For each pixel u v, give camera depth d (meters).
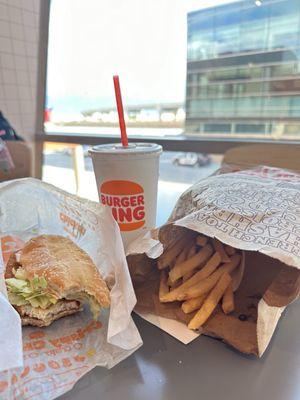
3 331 0.34
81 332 0.50
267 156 0.93
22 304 0.51
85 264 0.56
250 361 0.44
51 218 0.63
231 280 0.55
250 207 0.52
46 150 2.12
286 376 0.41
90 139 1.79
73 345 0.47
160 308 0.54
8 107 2.10
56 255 0.57
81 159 1.87
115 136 1.67
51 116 2.20
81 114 1.94
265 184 0.62
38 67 2.17
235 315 0.51
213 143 1.38
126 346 0.45
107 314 0.54
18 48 2.07
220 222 0.50
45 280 0.52
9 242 0.64
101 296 0.50
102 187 0.69
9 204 0.62
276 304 0.43
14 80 2.10
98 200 0.73
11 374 0.39
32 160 1.78
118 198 0.68
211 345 0.47
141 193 0.68
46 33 2.08
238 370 0.42
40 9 2.04
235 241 0.47
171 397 0.39
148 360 0.44
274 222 0.49
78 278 0.52
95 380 0.41
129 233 0.69
